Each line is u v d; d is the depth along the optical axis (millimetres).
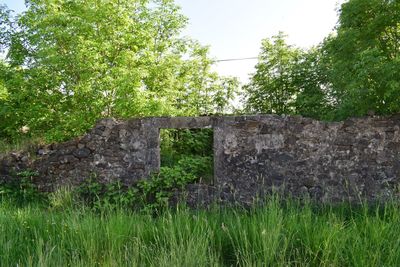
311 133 7012
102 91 9922
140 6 11273
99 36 10141
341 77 7645
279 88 14281
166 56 12133
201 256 3893
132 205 7230
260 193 7062
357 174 6855
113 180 7520
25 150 8039
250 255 4031
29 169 7816
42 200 7543
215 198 6711
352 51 7363
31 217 5332
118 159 7527
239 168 7148
